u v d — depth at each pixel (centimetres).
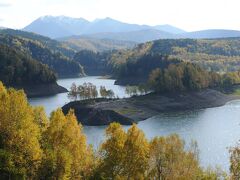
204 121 18225
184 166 5228
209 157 11388
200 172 5469
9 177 4716
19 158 4828
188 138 14300
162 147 5228
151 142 5375
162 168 5188
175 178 5156
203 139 14000
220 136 14488
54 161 4897
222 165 10581
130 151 5106
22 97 5153
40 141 5291
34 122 5525
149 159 5197
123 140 5175
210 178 5394
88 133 15750
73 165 5209
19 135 4859
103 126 17775
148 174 5166
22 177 4722
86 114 19162
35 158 4881
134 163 5094
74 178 5181
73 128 5388
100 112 18750
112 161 5084
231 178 4928
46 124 5903
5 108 5012
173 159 5206
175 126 17112
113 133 5216
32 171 4872
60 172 4897
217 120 18425
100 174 5028
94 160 5519
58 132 5316
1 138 4909
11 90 5759
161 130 16225
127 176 5041
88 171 5288
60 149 5153
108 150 5175
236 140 13662
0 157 4691
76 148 5294
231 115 19838
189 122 18075
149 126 17362
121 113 19575
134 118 19225
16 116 5022
